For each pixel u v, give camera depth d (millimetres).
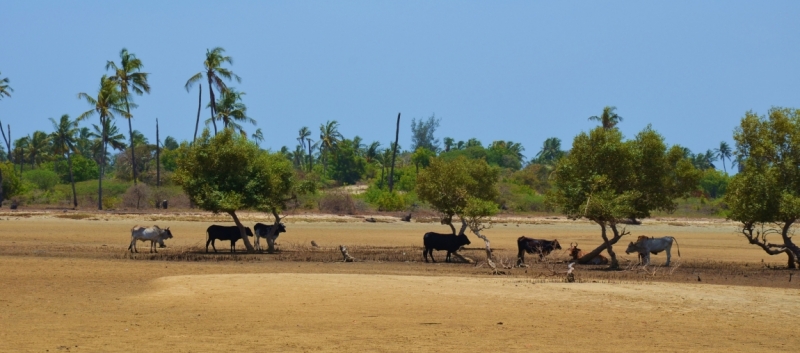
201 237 39875
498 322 14836
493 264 26047
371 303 16766
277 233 33094
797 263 28500
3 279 19781
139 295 17453
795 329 14961
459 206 31375
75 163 97750
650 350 12523
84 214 51500
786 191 27672
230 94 63031
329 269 24828
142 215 52781
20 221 46562
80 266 23297
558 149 135000
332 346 12273
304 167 110000
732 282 23250
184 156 32406
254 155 32219
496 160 125125
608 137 29469
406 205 68000
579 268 27859
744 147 29562
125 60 64812
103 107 62406
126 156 100375
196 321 14391
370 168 110000
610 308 16828
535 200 74625
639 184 29453
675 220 67312
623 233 28938
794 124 28516
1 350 11539
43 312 15117
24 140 102500
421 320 14891
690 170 29719
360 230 48000
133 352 11602
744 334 14258
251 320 14570
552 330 14125
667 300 18031
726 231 56562
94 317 14656
